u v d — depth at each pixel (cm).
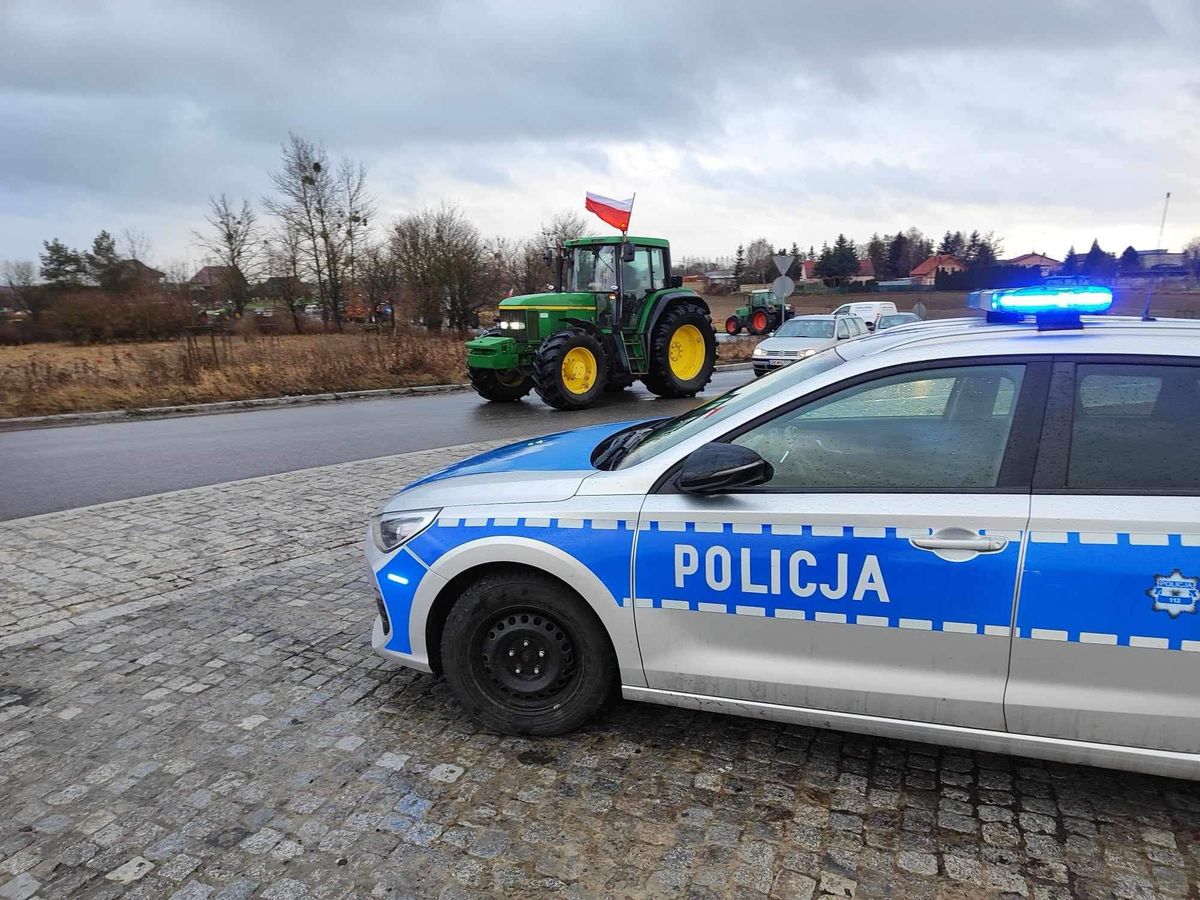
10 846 247
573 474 298
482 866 235
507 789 272
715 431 275
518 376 1425
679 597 269
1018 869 228
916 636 245
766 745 295
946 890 221
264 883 230
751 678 266
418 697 338
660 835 247
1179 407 233
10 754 298
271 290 4166
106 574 491
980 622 237
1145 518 223
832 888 223
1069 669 232
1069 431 239
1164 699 225
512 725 303
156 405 1310
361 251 4072
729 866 232
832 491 254
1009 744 243
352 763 289
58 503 668
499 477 313
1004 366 249
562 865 235
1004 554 233
